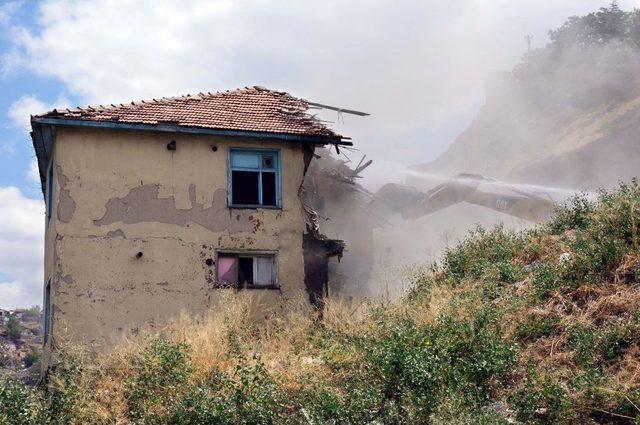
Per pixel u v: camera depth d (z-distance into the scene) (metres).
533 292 13.12
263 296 18.16
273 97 21.52
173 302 17.55
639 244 13.24
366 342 12.77
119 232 17.61
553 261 14.38
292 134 18.88
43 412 12.00
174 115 18.73
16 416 11.73
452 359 11.70
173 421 11.53
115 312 17.17
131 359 14.21
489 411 9.98
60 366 14.34
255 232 18.47
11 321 59.94
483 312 12.55
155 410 11.93
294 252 18.62
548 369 10.95
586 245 13.69
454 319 12.62
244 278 18.44
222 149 18.69
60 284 17.02
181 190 18.19
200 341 13.86
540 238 15.98
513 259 15.77
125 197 17.83
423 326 12.73
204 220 18.19
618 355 10.81
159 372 12.73
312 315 17.22
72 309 16.95
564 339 11.55
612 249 13.09
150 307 17.39
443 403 10.42
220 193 18.44
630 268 12.61
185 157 18.41
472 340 11.96
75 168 17.66
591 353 11.01
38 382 17.53
